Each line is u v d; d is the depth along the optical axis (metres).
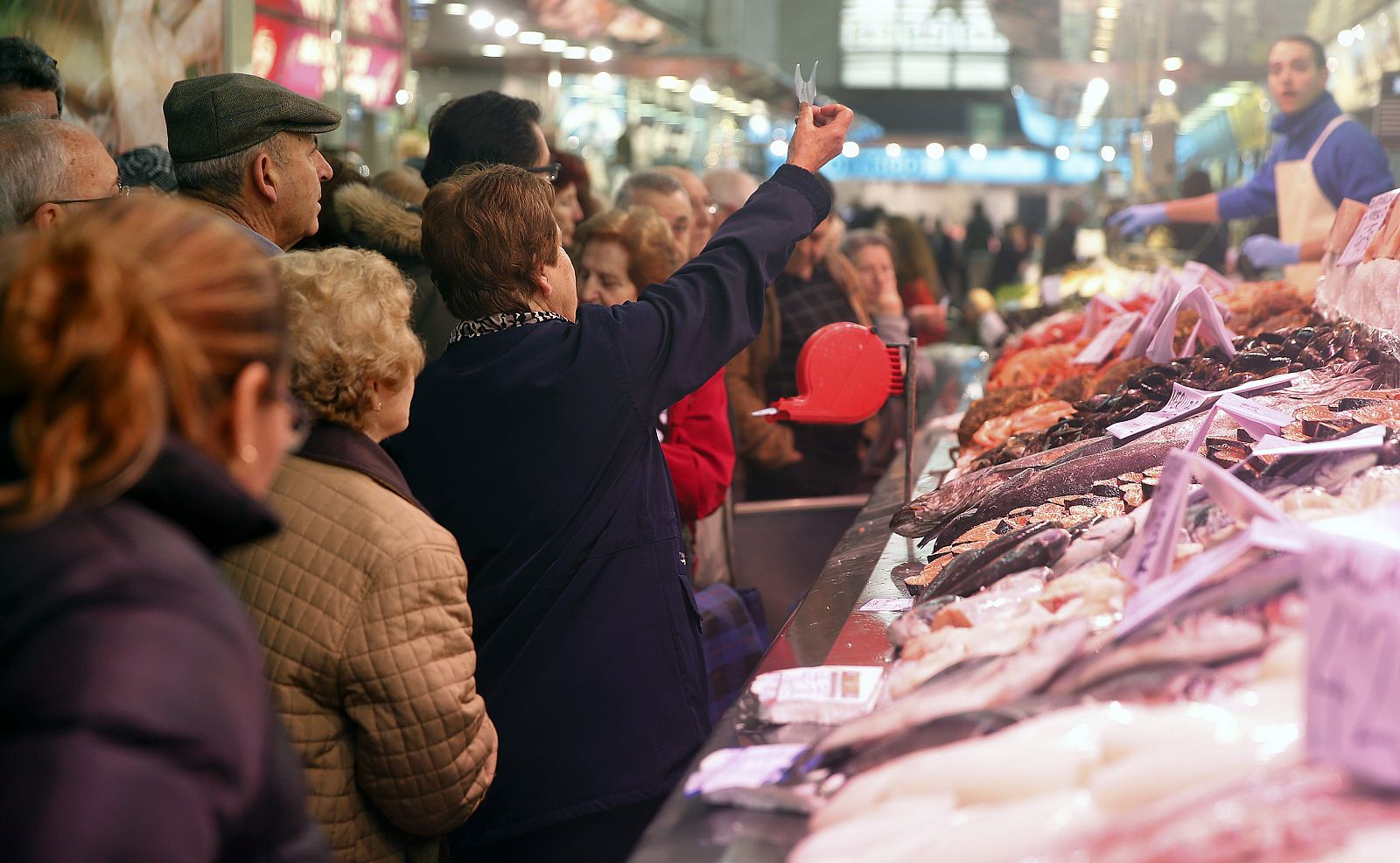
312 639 1.55
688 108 14.55
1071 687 1.07
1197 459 1.17
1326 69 4.09
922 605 1.44
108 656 0.76
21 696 0.75
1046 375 3.37
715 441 2.66
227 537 0.89
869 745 1.11
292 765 0.93
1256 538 1.04
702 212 4.08
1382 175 3.91
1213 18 5.33
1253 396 1.91
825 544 3.40
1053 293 5.75
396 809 1.61
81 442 0.80
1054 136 13.59
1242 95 6.37
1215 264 5.82
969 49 9.45
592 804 1.87
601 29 10.25
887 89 14.52
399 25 7.70
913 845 0.93
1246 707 0.96
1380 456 1.40
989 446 2.72
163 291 0.83
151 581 0.80
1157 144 6.41
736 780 1.12
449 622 1.60
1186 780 0.90
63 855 0.71
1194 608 1.07
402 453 1.95
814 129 2.15
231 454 0.89
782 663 1.44
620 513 1.90
